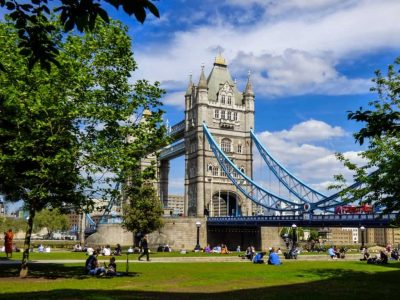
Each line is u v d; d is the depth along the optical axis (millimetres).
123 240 120312
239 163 143125
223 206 147250
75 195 31922
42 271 35781
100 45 34031
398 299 21922
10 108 13844
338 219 82625
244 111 146500
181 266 43219
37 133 29000
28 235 32094
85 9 9242
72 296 21141
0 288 24812
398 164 31469
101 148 31812
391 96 32969
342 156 35906
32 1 10312
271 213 123875
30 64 11016
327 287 26797
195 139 142375
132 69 34562
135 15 8484
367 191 33406
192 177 142125
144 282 28844
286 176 116500
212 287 26406
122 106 34125
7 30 30484
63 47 31781
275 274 35656
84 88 32344
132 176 33781
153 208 85688
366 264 50750
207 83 148250
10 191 32688
